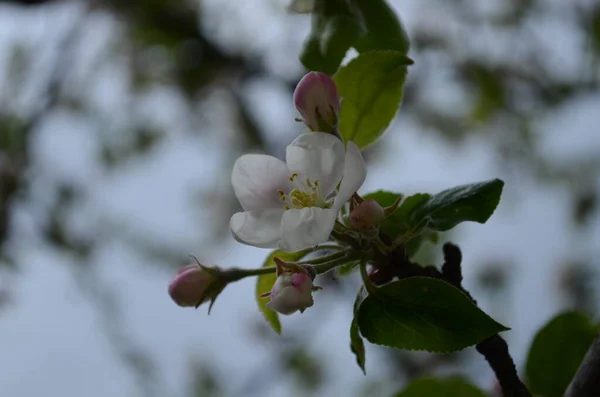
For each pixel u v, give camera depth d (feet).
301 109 1.57
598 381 1.57
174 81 4.33
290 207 1.57
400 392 1.73
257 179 1.59
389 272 1.58
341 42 1.66
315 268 1.54
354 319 1.54
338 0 1.67
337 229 1.55
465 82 4.30
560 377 1.74
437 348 1.51
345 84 1.63
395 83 1.64
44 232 3.90
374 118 1.65
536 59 4.23
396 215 1.62
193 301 1.59
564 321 1.76
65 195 4.03
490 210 1.58
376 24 1.68
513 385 1.56
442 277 1.60
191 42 4.12
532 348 1.75
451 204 1.59
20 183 3.86
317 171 1.57
